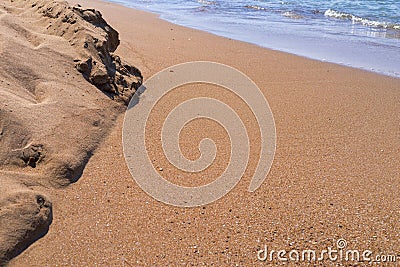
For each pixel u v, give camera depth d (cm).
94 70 479
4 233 272
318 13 1396
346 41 1009
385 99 608
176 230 315
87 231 306
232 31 1074
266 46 915
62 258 282
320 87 650
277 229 323
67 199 332
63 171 346
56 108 402
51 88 426
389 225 332
